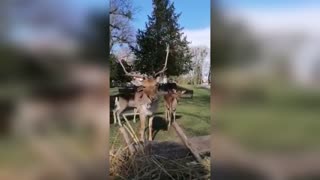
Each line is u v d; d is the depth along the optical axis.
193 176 3.27
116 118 3.87
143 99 4.23
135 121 3.99
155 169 3.36
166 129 3.99
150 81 4.62
